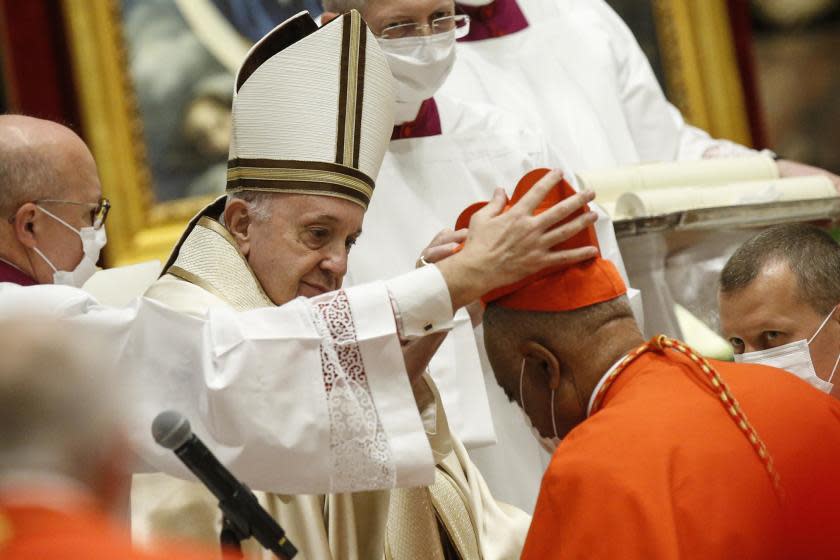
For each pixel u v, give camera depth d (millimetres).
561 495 7508
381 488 8180
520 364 8562
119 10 22203
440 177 12609
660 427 7598
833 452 7934
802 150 25875
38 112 21750
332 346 8164
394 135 12609
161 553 4828
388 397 8203
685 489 7363
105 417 5285
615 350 8328
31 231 9484
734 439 7617
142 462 8156
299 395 8086
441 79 12047
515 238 8281
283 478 8156
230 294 9109
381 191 12492
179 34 22297
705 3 24641
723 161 13602
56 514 4855
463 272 8281
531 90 15484
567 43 15945
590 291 8383
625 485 7336
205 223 9508
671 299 13164
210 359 8062
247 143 9398
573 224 8328
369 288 8344
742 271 9953
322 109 9320
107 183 21781
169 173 22078
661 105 16672
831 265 9789
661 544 7137
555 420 8523
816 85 25828
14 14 21781
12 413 5082
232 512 6547
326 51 9422
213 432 8094
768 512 7457
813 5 25844
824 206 12711
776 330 9781
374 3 11688
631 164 14578
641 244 12867
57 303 8211
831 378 9766
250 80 9422
